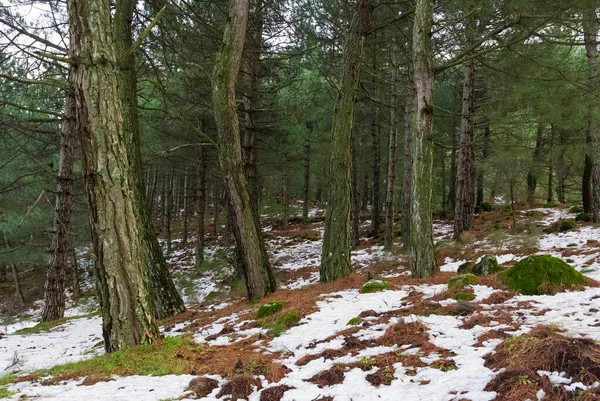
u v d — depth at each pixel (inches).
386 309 233.3
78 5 196.5
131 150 376.8
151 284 374.6
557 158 668.7
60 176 455.8
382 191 1095.6
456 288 248.4
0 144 484.7
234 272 542.6
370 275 337.7
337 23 520.4
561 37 325.4
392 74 597.0
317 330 211.8
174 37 432.5
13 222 587.8
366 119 806.5
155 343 203.6
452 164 963.3
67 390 152.7
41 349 292.7
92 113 197.9
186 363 176.9
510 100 472.7
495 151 590.9
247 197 344.5
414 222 329.1
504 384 107.5
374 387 125.5
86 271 995.9
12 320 599.8
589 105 425.1
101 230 201.0
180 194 1355.8
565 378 105.0
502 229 565.6
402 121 828.6
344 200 371.6
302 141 917.2
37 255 669.3
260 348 193.6
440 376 125.6
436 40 474.3
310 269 581.6
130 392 143.5
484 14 370.0
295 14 512.7
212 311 350.3
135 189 377.7
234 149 339.3
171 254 927.7
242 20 331.0
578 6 301.4
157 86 398.9
